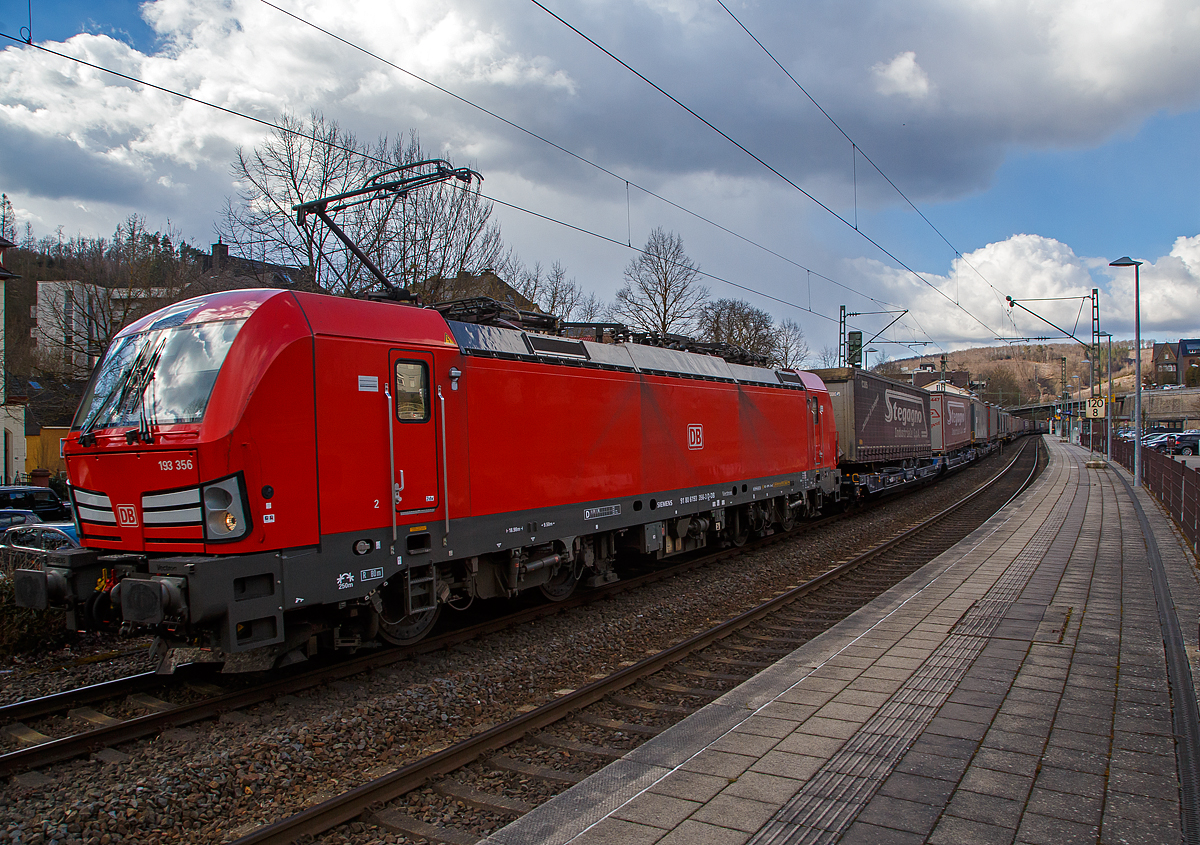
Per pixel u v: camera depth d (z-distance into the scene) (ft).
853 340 105.91
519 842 12.18
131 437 19.45
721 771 14.55
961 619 26.43
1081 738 15.79
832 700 18.52
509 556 27.22
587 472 30.30
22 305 113.80
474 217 64.44
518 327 29.43
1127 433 190.90
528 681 22.53
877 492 73.20
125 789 14.55
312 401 19.76
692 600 33.01
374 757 17.12
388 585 23.21
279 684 20.65
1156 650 22.21
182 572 17.39
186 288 70.33
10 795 14.88
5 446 88.63
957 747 15.42
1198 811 12.54
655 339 39.37
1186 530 44.19
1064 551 40.70
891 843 11.66
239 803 14.76
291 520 19.12
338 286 59.31
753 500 44.27
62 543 33.86
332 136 60.03
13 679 22.75
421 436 22.89
